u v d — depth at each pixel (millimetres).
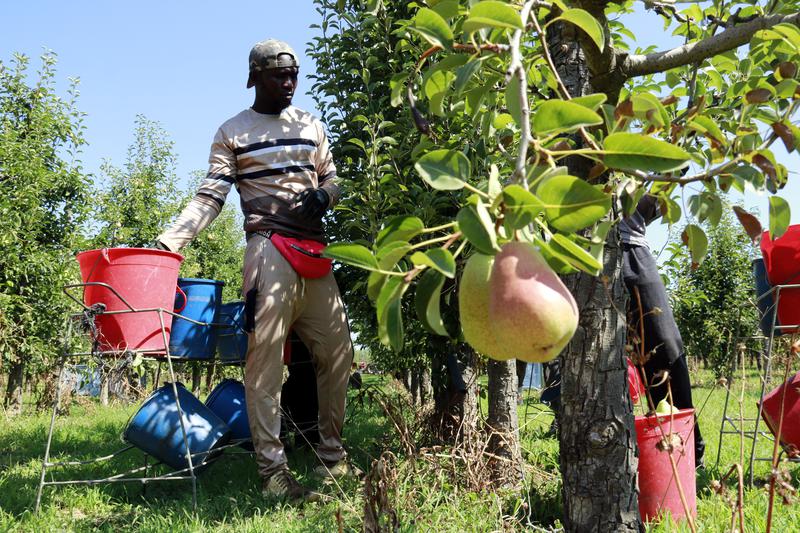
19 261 13594
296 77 4543
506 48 1370
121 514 3957
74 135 15836
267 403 4121
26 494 4258
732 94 2279
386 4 5457
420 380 7336
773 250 3658
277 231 4285
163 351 4328
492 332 1143
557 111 1225
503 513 3307
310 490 4008
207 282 4883
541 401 4594
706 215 1682
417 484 3459
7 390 14141
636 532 2551
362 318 5703
